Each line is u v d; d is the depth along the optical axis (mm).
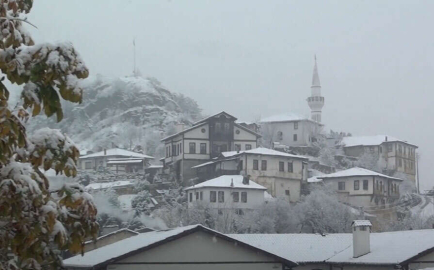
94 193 63719
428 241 29250
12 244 6844
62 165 7086
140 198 68500
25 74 6477
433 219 72188
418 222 72312
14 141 6559
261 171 79875
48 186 7074
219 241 24484
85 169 92938
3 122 6430
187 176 83438
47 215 6742
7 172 6664
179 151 85188
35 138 7090
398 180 87938
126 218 62250
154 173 86938
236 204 70625
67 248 7199
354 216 71000
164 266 23703
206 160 84562
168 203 73500
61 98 6672
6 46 6555
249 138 87000
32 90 6512
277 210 65750
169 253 23859
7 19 6609
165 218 63969
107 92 158125
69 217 7242
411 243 29688
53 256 7078
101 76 162750
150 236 26656
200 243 24266
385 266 28047
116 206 63312
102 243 34281
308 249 33812
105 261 22859
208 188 70562
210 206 68188
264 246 34094
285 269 24938
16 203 6523
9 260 7086
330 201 68938
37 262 6992
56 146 7102
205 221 63969
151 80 166000
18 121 6629
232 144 86062
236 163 80500
